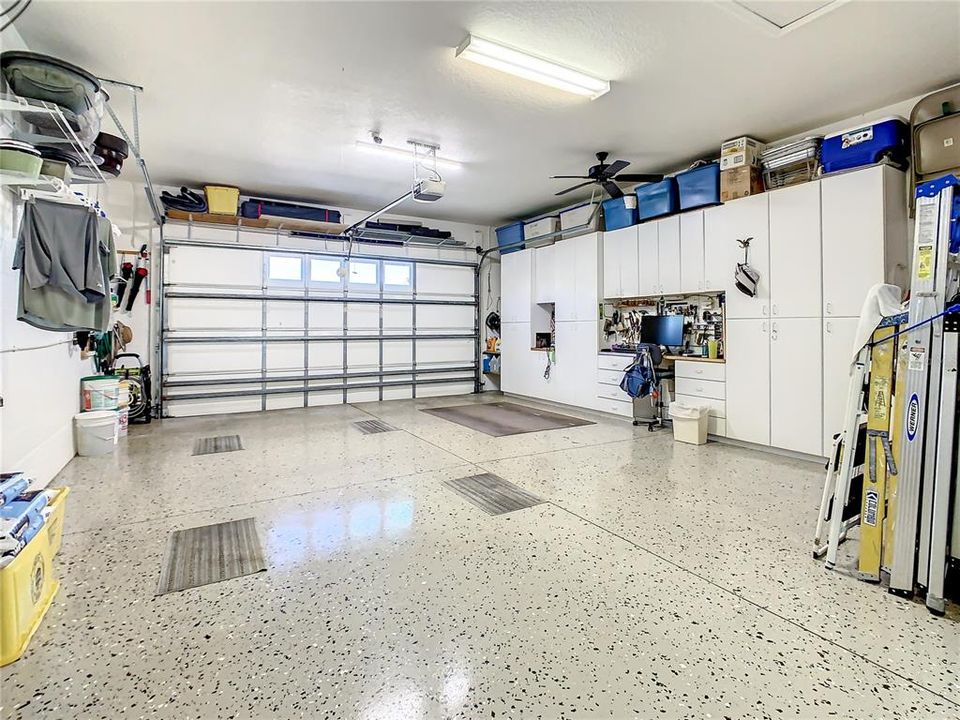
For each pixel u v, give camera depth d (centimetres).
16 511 188
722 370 492
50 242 289
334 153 521
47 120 281
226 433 548
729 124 444
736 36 305
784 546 259
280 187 655
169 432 553
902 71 347
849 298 393
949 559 197
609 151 514
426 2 274
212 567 236
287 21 292
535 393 771
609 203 634
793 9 277
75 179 354
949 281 204
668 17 287
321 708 147
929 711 144
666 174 592
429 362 862
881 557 218
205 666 166
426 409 721
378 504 321
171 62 338
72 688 155
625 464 417
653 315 604
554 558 245
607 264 641
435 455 448
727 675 161
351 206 766
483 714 144
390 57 333
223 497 334
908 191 388
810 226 418
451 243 845
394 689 155
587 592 213
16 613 170
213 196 622
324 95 388
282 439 516
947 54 324
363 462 424
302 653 173
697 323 555
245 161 547
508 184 642
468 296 900
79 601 205
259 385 713
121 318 610
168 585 219
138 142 459
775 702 149
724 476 382
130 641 179
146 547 257
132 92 378
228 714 145
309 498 332
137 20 289
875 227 376
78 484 361
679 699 150
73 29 298
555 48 319
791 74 353
